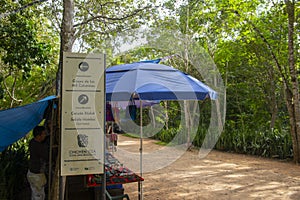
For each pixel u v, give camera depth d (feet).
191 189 20.54
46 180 15.85
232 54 41.57
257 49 39.86
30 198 16.08
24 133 16.87
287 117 45.44
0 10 19.49
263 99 45.65
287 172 26.30
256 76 44.80
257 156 35.94
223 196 18.75
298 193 19.38
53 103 16.16
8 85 32.07
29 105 16.28
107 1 26.96
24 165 18.07
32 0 22.80
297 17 33.65
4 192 14.21
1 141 16.35
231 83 48.26
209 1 38.27
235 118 49.78
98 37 26.25
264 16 38.75
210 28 42.09
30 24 20.48
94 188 16.19
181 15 39.11
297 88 30.86
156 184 22.04
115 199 16.03
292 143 32.60
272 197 18.51
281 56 38.24
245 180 23.16
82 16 27.07
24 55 19.20
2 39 19.47
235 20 35.50
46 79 31.60
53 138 15.57
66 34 13.56
